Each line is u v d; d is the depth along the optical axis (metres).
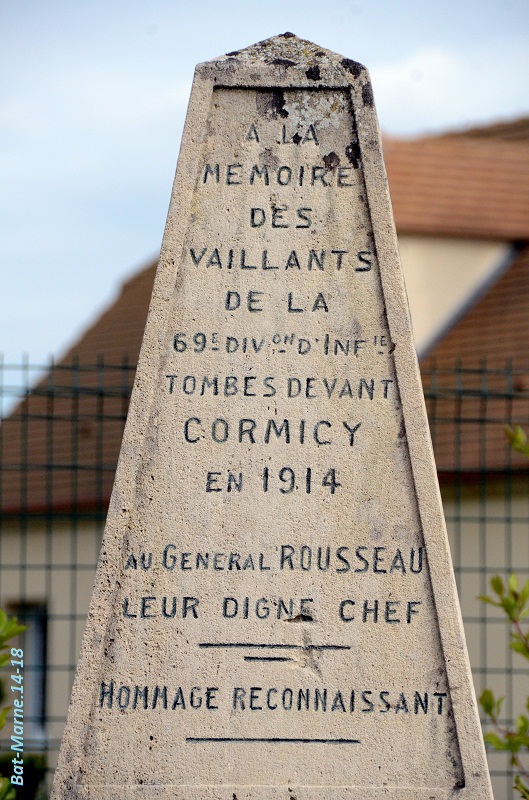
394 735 3.76
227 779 3.73
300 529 3.82
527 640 5.15
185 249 3.90
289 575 3.80
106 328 15.35
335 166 3.93
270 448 3.84
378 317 3.88
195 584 3.80
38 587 12.01
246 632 3.78
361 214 3.91
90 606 3.78
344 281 3.89
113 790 3.72
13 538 12.27
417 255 13.13
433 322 13.09
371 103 3.92
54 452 12.95
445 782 3.75
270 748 3.75
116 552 3.79
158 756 3.74
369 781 3.74
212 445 3.84
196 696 3.76
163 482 3.82
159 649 3.77
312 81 3.93
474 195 13.68
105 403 13.38
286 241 3.91
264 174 3.92
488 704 5.02
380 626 3.79
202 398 3.85
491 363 11.95
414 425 3.83
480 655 10.16
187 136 3.92
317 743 3.75
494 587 5.18
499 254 13.50
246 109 3.94
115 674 3.76
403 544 3.82
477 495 10.45
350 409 3.86
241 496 3.83
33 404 14.40
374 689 3.78
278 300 3.89
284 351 3.87
